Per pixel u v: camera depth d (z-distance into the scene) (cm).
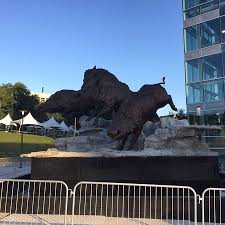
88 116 1584
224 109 2800
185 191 1048
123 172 1180
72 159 1199
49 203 1023
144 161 1188
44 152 1207
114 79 1387
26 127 6706
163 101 1254
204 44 2992
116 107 1341
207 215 973
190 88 3070
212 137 2764
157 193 1095
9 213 1019
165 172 1178
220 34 2875
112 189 1035
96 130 1631
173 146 1290
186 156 1186
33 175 1195
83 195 1080
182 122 1477
